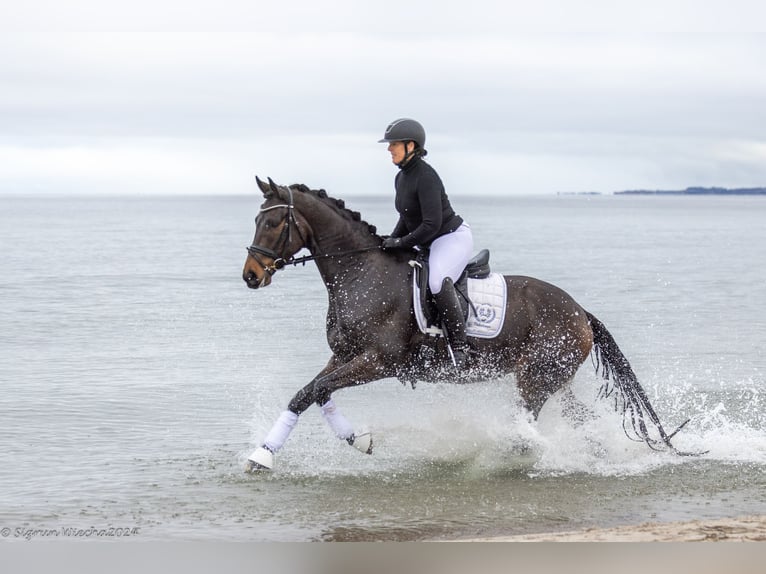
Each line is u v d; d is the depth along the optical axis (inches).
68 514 308.3
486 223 4483.3
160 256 1795.0
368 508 315.0
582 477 354.3
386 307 349.7
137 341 708.7
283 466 368.2
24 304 959.6
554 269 1461.6
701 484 345.1
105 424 442.3
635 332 754.8
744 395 507.8
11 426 435.8
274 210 348.2
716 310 910.4
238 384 542.0
